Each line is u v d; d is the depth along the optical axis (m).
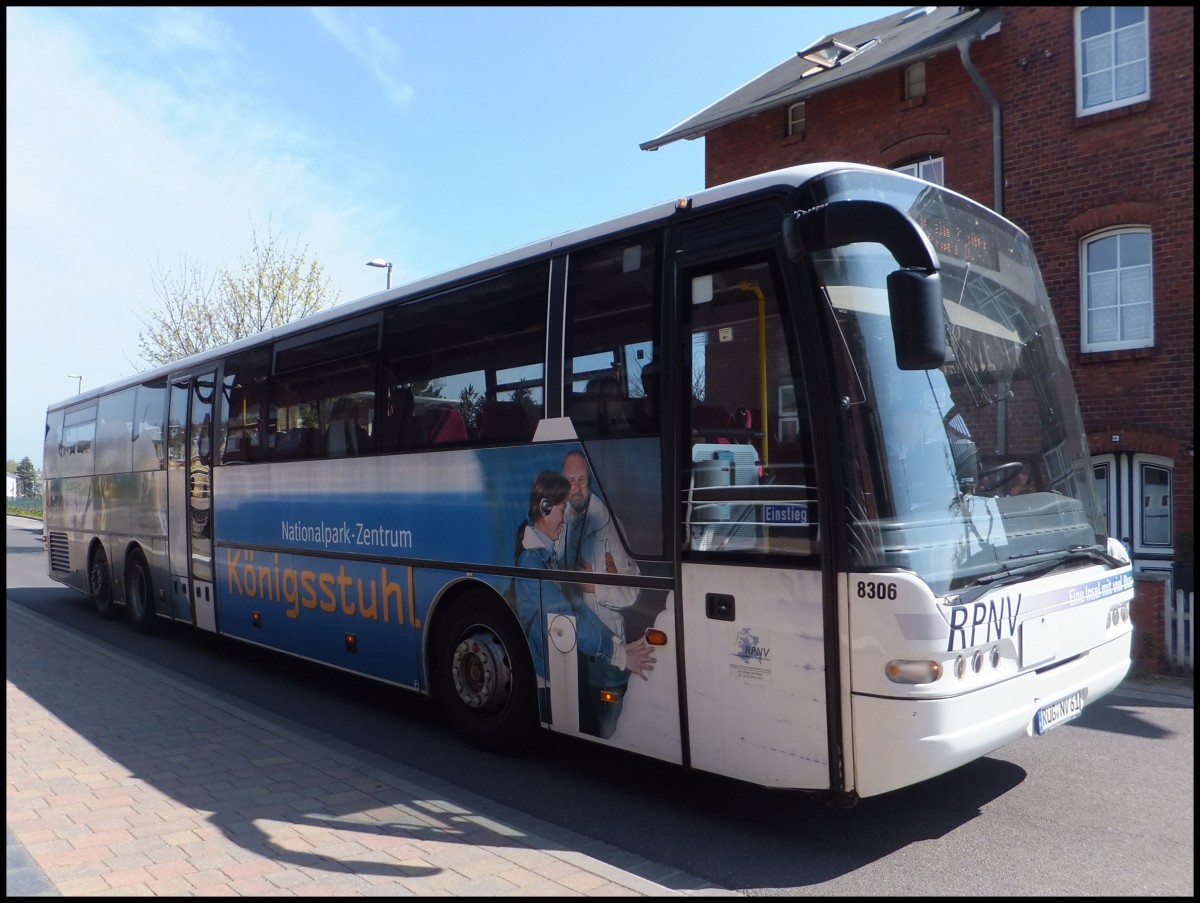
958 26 15.16
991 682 4.52
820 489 4.51
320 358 8.51
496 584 6.39
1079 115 13.73
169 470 11.34
